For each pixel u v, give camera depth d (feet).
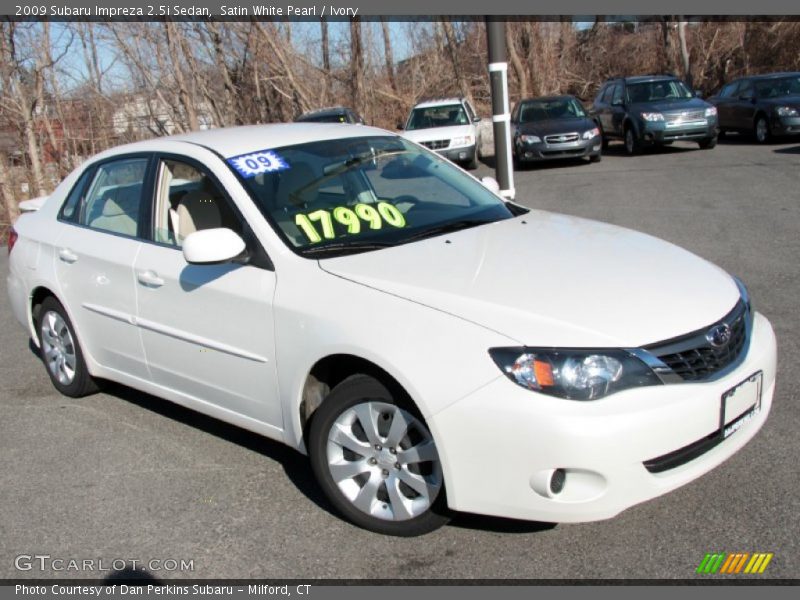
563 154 56.08
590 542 11.11
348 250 12.80
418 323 10.81
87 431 16.21
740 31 106.22
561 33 117.29
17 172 51.13
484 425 10.14
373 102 92.94
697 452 10.58
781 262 24.35
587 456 9.77
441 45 102.99
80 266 16.19
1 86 50.67
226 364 13.25
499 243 13.02
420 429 10.90
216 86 81.25
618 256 12.51
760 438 13.42
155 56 70.85
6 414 17.44
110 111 64.90
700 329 10.67
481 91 108.37
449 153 58.34
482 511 10.55
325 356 11.55
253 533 12.08
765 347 11.72
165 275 14.05
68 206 17.33
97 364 16.75
